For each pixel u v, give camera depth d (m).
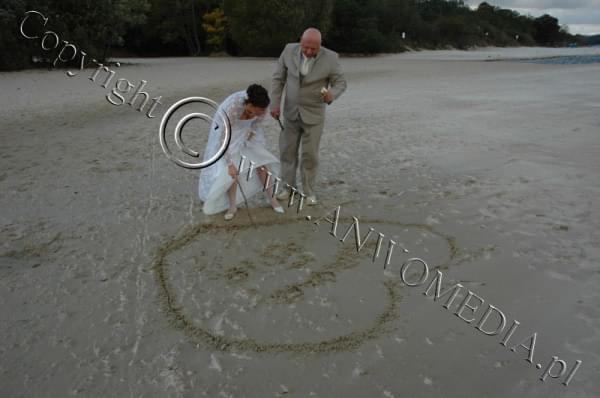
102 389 2.96
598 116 11.57
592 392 3.08
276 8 33.25
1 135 8.78
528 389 3.09
